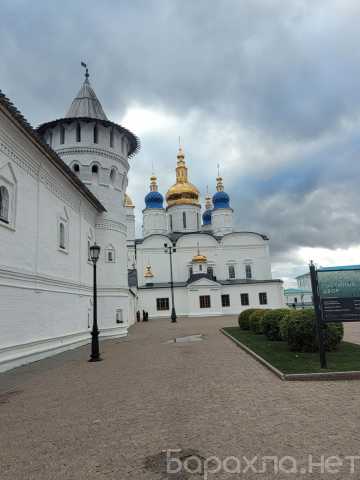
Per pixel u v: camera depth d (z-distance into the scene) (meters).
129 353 14.11
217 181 60.16
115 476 4.04
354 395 6.87
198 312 46.12
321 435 4.95
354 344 13.25
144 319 42.03
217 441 4.88
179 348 15.01
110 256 21.36
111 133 21.97
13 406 7.08
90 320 19.19
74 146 20.69
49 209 14.35
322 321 9.22
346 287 9.30
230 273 51.62
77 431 5.52
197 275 48.03
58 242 15.20
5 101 9.77
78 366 11.45
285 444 4.70
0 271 10.63
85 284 18.61
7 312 11.01
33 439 5.27
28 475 4.15
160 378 9.11
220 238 53.59
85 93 22.75
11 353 11.14
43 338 13.34
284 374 8.45
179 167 61.19
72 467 4.31
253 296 48.12
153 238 51.50
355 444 4.62
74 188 16.84
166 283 50.06
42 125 20.78
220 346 15.15
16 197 11.74
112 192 21.88
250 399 6.85
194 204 58.94
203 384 8.25
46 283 13.83
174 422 5.72
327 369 8.77
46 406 6.99
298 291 76.56
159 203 57.31
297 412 5.96
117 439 5.12
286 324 12.17
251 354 12.20
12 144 11.44
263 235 52.50
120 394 7.66
